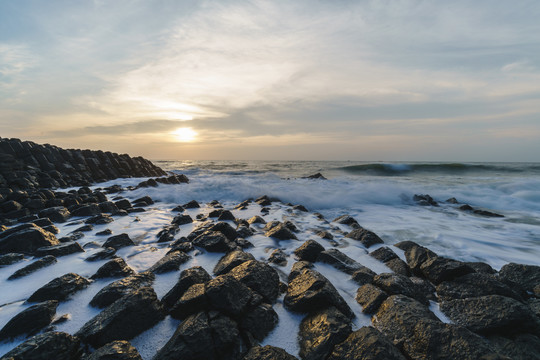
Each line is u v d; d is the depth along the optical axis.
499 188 17.03
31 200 9.67
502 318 3.44
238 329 3.16
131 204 11.85
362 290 4.26
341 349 2.84
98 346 2.90
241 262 4.71
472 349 2.75
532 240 7.84
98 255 5.24
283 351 2.88
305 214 10.59
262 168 38.81
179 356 2.66
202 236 6.06
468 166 30.23
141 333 3.14
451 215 11.26
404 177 25.19
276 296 4.06
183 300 3.41
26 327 3.10
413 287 4.23
